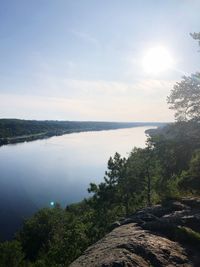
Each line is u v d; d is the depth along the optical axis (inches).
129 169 1470.2
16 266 1991.9
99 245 405.4
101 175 5103.3
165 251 380.2
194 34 831.7
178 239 422.3
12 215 3206.2
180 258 371.6
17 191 4116.6
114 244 388.5
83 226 1255.5
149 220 493.0
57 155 7583.7
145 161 1440.7
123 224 501.0
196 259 380.2
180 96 811.4
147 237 410.3
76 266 348.2
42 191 4116.6
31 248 2331.4
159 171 1353.3
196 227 459.2
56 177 5000.0
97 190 1508.4
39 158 7121.1
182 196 615.5
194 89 801.6
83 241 1194.6
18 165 6190.9
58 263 1173.1
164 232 442.3
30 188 4264.3
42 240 2343.8
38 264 1437.0
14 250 2015.3
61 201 3668.8
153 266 346.6
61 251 1189.1
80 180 4746.6
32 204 3567.9
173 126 797.2
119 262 329.4
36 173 5339.6
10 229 2854.3
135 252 366.0
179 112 820.0
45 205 3531.0
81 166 6038.4
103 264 327.6
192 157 780.6
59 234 2114.9
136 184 1478.8
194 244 414.6
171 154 805.2
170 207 546.6
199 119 783.7
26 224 2456.9
